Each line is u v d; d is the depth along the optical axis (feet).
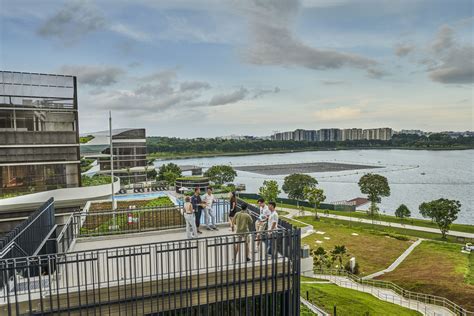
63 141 137.80
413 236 199.11
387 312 87.56
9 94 128.36
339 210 284.00
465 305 104.12
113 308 33.01
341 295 96.22
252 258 37.37
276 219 41.75
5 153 127.34
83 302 32.37
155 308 34.50
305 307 75.77
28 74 131.95
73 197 139.03
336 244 178.81
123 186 282.77
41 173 134.82
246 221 43.45
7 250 32.99
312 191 252.62
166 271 37.40
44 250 50.93
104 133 333.21
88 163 255.91
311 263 127.24
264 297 38.83
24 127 131.54
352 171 597.93
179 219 61.26
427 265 144.46
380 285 121.70
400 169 630.74
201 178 252.83
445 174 551.59
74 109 140.05
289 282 38.88
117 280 32.48
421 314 93.97
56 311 31.37
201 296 36.06
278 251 40.83
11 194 125.80
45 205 54.54
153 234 53.47
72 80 140.26
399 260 156.25
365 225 227.81
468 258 153.28
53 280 35.45
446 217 193.36
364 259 157.58
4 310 30.35
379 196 272.72
